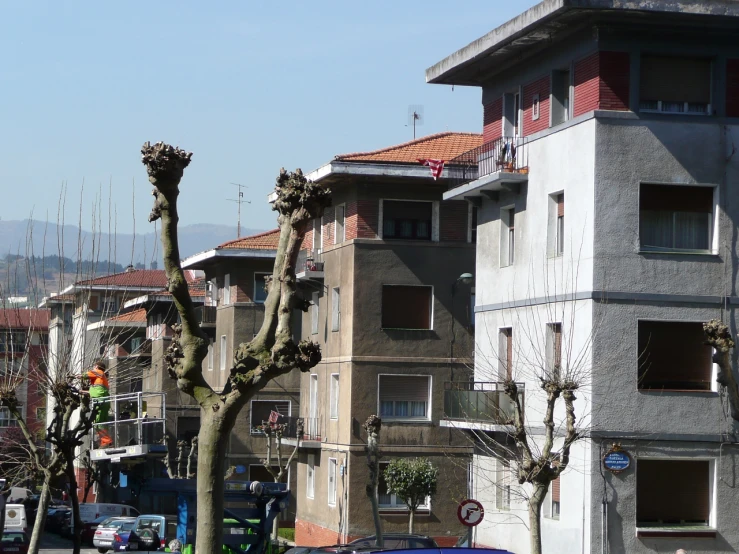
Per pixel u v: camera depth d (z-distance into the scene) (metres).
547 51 33.75
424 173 45.66
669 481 31.27
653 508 31.11
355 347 46.16
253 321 61.66
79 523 21.78
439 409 46.44
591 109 31.42
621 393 30.92
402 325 46.62
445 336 46.75
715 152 31.64
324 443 49.25
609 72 31.16
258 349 12.40
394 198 46.62
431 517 46.16
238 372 12.26
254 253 60.94
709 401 31.38
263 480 61.06
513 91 36.03
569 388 26.72
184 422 68.88
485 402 35.75
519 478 26.62
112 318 31.05
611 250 31.06
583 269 31.39
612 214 31.06
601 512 30.56
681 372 31.44
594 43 31.28
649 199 31.47
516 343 35.03
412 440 46.25
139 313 75.56
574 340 31.61
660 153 31.33
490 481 34.84
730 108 31.73
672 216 31.58
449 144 48.47
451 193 38.25
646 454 30.95
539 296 33.62
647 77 31.48
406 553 13.57
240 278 61.81
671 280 31.36
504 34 33.16
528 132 34.94
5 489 31.22
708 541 31.09
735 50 31.72
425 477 42.78
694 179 31.47
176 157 12.75
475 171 37.38
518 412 27.83
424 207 47.03
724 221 31.64
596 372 30.78
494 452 32.91
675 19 30.73
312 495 51.41
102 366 30.92
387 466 45.91
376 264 46.41
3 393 25.67
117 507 64.38
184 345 12.41
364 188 46.50
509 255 36.38
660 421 31.06
